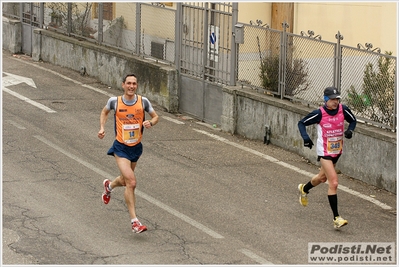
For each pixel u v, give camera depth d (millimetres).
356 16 19266
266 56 15172
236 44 15766
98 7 20578
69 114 16672
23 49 24125
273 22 19734
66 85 19750
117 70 19562
